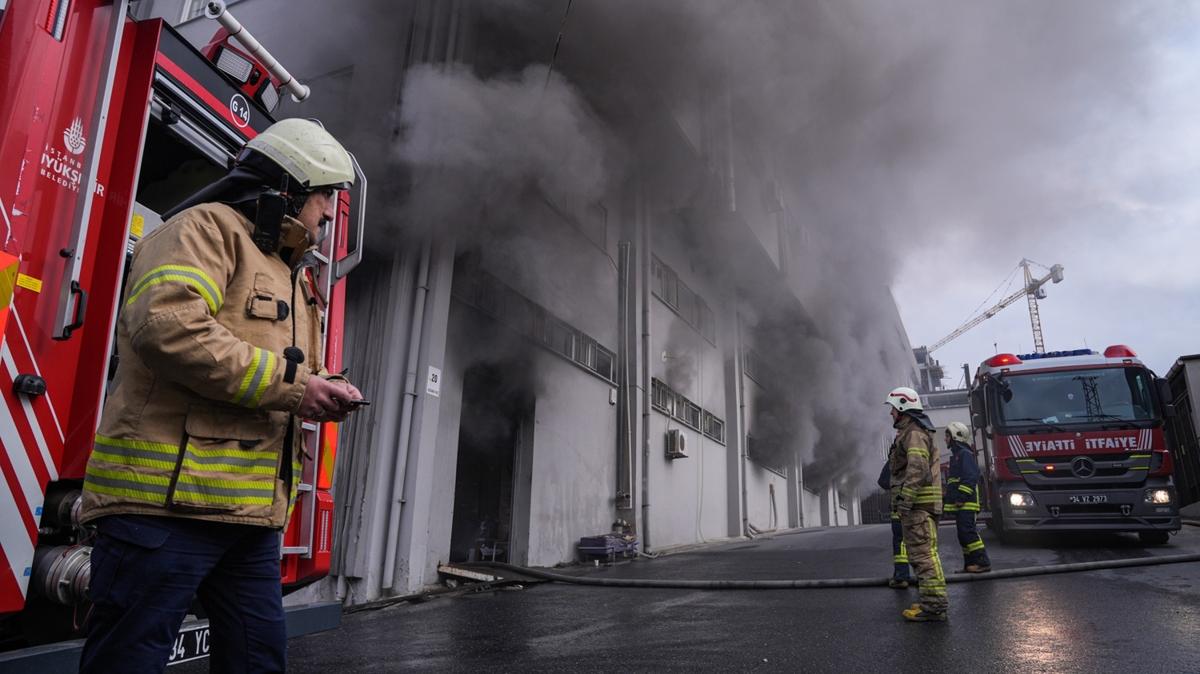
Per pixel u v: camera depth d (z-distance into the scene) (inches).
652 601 240.8
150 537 53.6
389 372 280.2
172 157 146.4
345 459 276.1
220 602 61.2
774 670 137.6
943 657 144.6
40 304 100.0
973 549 268.7
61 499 102.9
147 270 55.2
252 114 155.1
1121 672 128.6
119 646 52.4
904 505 191.5
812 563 345.7
